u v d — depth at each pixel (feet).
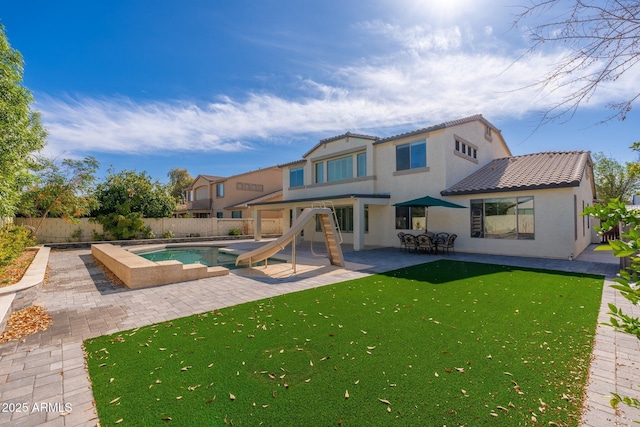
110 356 13.35
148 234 71.56
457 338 14.88
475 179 51.42
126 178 70.95
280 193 105.60
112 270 33.76
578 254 43.75
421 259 41.42
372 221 60.29
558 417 9.04
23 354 13.65
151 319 18.30
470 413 9.29
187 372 11.91
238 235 83.71
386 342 14.53
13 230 40.81
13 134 26.58
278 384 11.01
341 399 10.07
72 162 56.13
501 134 68.28
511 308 19.56
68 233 62.80
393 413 9.33
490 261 38.88
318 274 32.12
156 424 8.98
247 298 22.88
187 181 178.50
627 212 5.90
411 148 53.83
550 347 13.76
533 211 41.83
